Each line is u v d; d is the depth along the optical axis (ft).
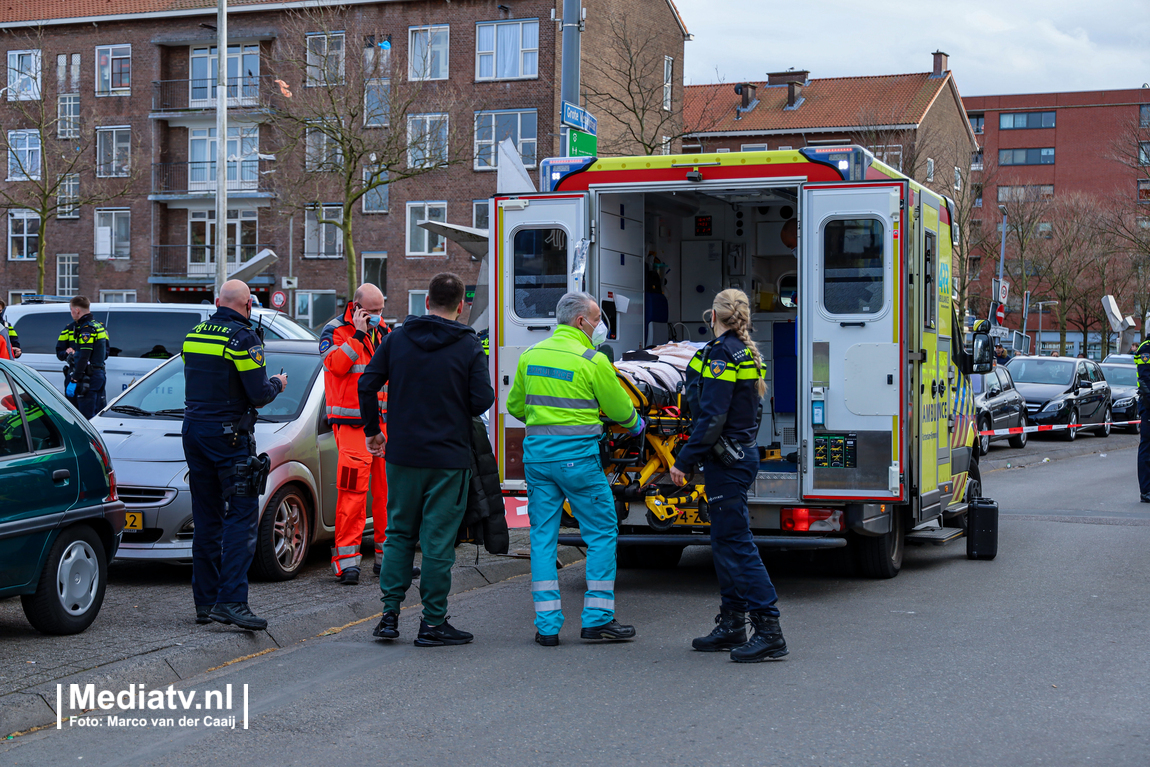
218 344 21.66
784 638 22.26
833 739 15.80
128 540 27.17
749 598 20.52
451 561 21.93
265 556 27.12
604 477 22.30
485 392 21.77
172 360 32.91
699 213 34.37
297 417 29.45
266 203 145.38
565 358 21.98
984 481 55.42
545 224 27.78
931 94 196.24
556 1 130.72
